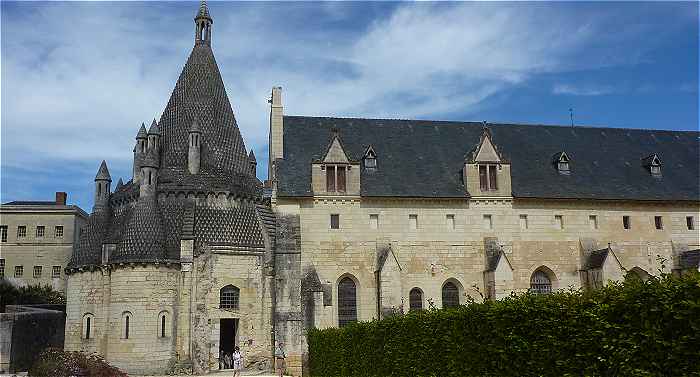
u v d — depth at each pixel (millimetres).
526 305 17562
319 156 56344
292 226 51250
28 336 51156
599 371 14625
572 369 15422
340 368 34969
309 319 48406
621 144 65750
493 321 19031
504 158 56469
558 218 56562
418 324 24641
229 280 52375
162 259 50875
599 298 15188
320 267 51625
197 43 66438
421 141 61125
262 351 51781
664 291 13328
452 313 21922
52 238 99250
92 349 51344
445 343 22188
